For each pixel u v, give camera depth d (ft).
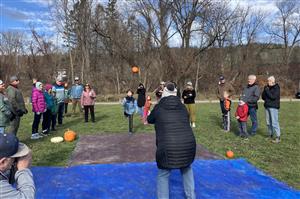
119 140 33.01
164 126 15.74
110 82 133.28
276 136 32.63
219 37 127.34
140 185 19.01
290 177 21.58
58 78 44.24
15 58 149.48
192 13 116.37
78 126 43.11
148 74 123.95
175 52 119.96
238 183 19.52
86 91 46.50
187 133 15.79
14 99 28.76
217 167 22.67
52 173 21.16
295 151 28.73
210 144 31.19
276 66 144.36
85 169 22.00
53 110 37.35
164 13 117.29
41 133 37.35
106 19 131.85
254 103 34.96
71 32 137.49
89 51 138.72
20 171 7.83
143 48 123.65
